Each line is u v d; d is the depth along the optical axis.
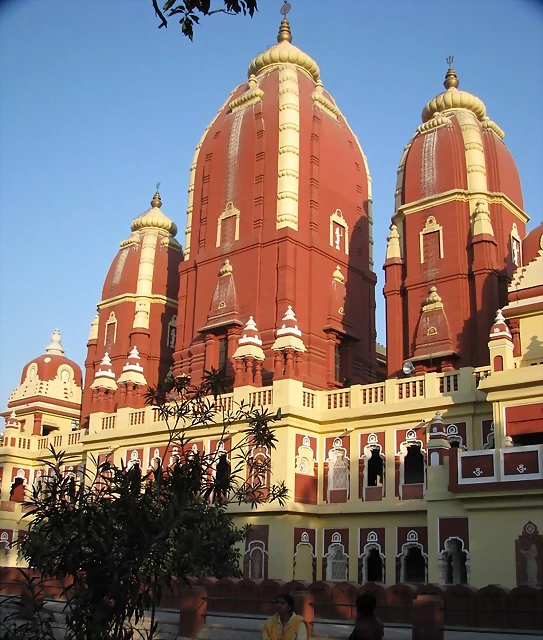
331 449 27.73
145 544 10.63
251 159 34.62
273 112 34.75
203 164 37.03
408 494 25.47
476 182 31.02
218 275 34.19
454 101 33.88
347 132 37.97
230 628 15.34
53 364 46.44
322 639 14.42
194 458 13.43
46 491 11.84
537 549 19.19
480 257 29.34
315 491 27.55
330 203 34.94
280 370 27.88
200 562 13.33
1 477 39.81
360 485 26.64
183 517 11.18
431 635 13.59
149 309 42.22
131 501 11.09
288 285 31.52
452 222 30.61
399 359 30.50
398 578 25.03
